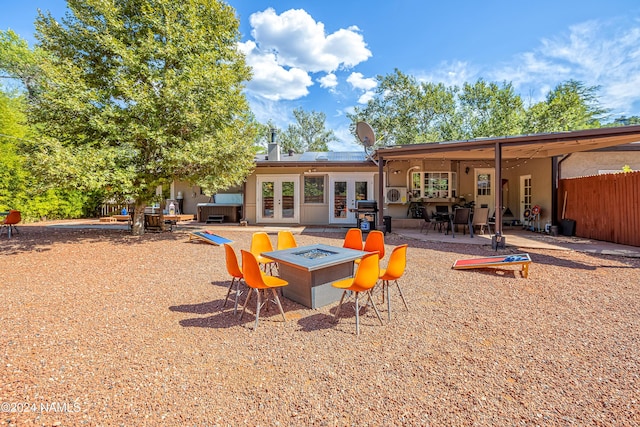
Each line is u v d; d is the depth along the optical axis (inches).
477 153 368.5
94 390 83.5
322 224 521.0
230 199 593.3
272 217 530.9
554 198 390.0
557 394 81.6
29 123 321.1
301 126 1421.0
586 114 828.6
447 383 86.8
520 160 477.7
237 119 376.2
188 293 167.6
